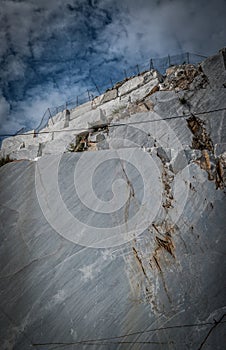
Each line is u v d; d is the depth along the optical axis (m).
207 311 6.38
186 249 7.09
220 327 6.20
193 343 6.10
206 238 7.15
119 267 6.99
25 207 7.96
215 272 6.75
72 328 6.36
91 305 6.58
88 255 7.17
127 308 6.53
